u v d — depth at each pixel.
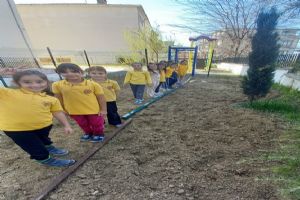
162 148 3.05
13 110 2.23
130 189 2.12
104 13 26.55
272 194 1.98
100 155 2.86
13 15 10.68
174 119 4.43
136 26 26.80
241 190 2.06
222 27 20.08
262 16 4.98
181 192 2.06
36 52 11.92
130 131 3.77
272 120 4.06
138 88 6.07
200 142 3.22
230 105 5.51
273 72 5.21
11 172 2.45
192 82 11.38
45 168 2.53
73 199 1.99
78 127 3.98
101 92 3.19
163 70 8.06
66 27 27.16
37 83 2.34
